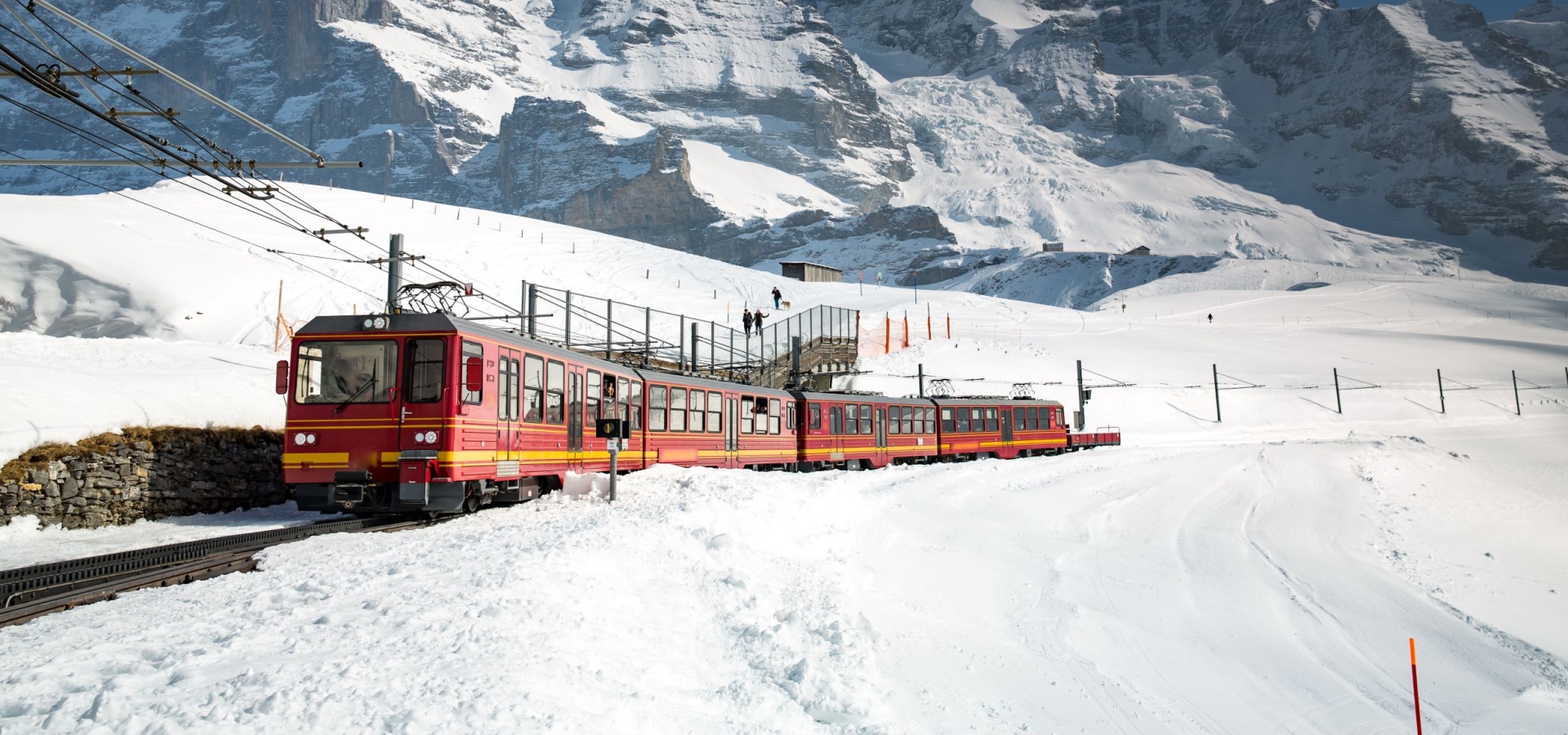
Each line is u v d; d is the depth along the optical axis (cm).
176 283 5316
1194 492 3303
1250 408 7312
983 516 2311
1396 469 4409
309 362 1602
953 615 1458
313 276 6134
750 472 2288
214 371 2406
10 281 4950
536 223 11944
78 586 940
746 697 835
